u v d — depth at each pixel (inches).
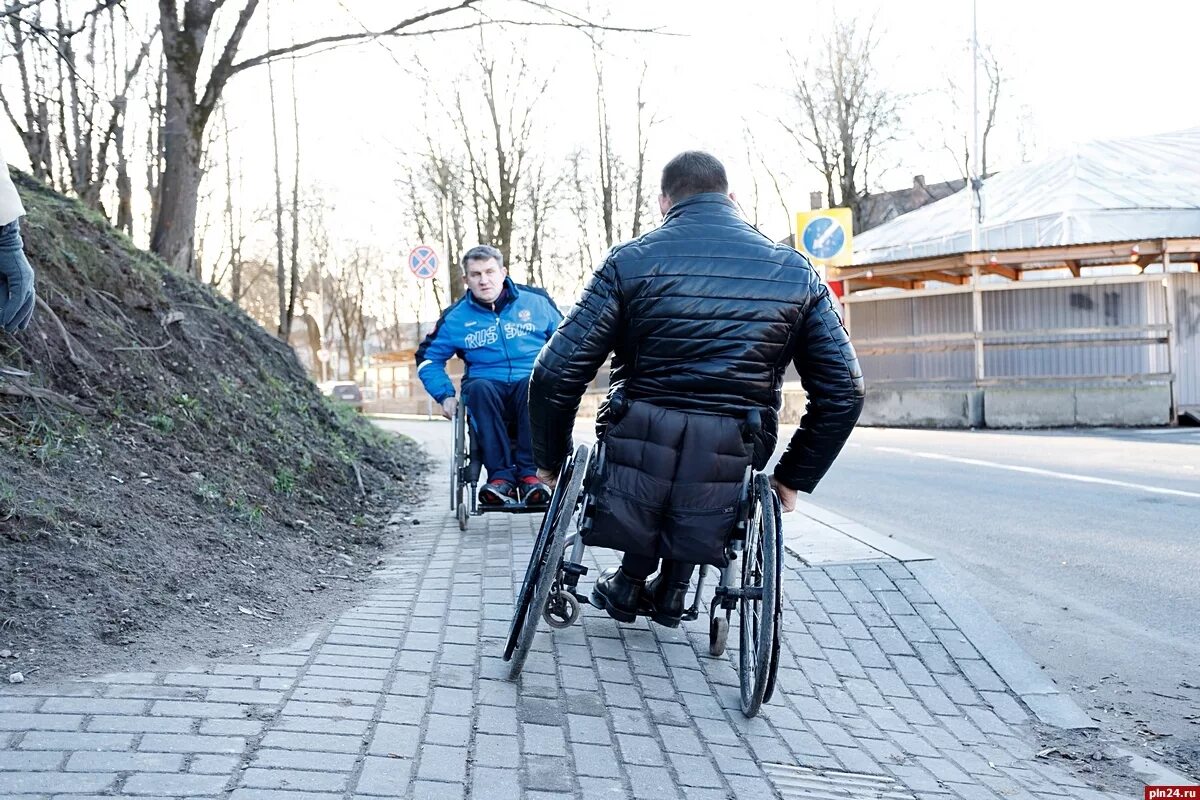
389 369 2060.8
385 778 120.9
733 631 201.6
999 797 138.9
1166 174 1114.7
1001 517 349.7
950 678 190.9
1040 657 207.0
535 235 1421.0
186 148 465.4
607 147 1290.6
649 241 162.4
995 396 821.9
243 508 246.5
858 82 1577.3
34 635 153.7
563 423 168.9
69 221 327.6
